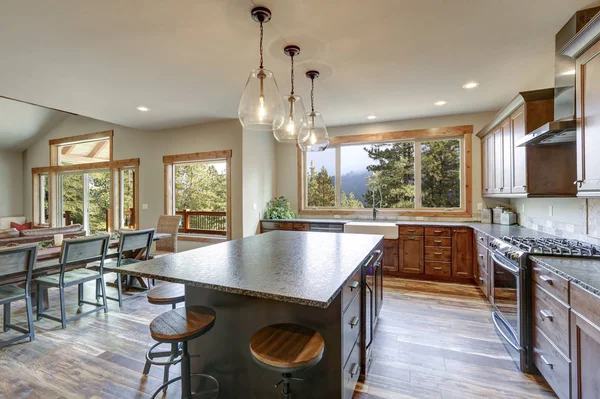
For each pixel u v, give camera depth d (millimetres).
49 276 3156
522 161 2867
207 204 5801
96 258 3236
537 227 3457
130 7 2035
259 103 2176
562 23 2225
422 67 3012
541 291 1965
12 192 7680
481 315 3145
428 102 4137
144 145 6031
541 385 1999
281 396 1670
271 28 2297
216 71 3102
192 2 1979
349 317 1743
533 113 2746
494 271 2844
